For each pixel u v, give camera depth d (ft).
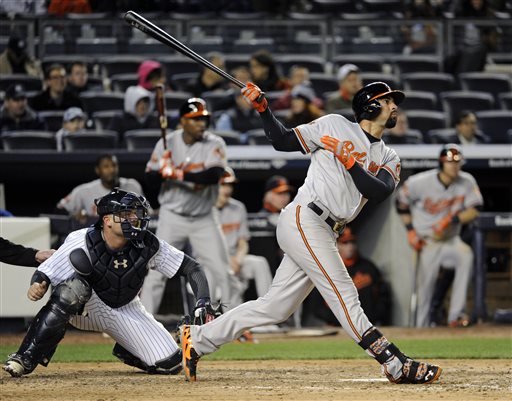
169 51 181.27
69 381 64.80
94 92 166.20
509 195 149.89
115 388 60.23
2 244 67.05
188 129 108.68
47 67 169.89
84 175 138.21
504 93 180.55
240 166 137.80
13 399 54.49
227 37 182.39
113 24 180.04
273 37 184.03
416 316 136.05
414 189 133.28
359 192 61.16
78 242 65.51
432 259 134.21
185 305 129.08
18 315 108.78
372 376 69.00
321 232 61.11
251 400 53.42
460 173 133.59
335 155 59.21
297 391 57.93
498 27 193.57
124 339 69.51
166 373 69.87
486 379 65.46
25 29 175.73
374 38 189.06
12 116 148.36
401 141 147.95
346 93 155.43
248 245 133.80
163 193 111.86
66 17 178.29
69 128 144.56
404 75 182.09
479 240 137.59
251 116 156.15
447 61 185.57
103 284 66.28
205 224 112.16
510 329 129.59
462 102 169.58
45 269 65.36
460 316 134.00
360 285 135.44
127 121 147.33
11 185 142.72
